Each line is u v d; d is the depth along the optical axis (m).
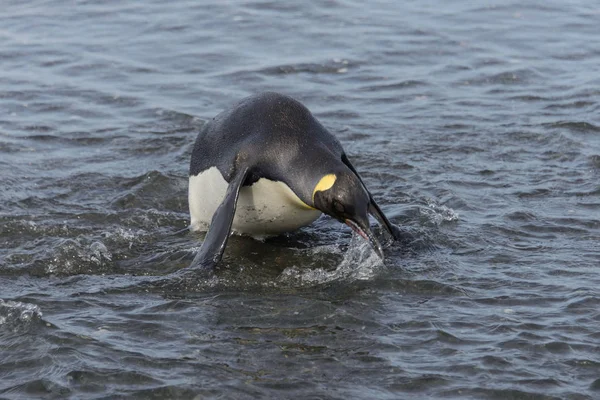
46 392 12.35
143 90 26.88
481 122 24.30
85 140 23.27
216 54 29.72
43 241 17.53
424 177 20.66
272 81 27.55
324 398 12.16
